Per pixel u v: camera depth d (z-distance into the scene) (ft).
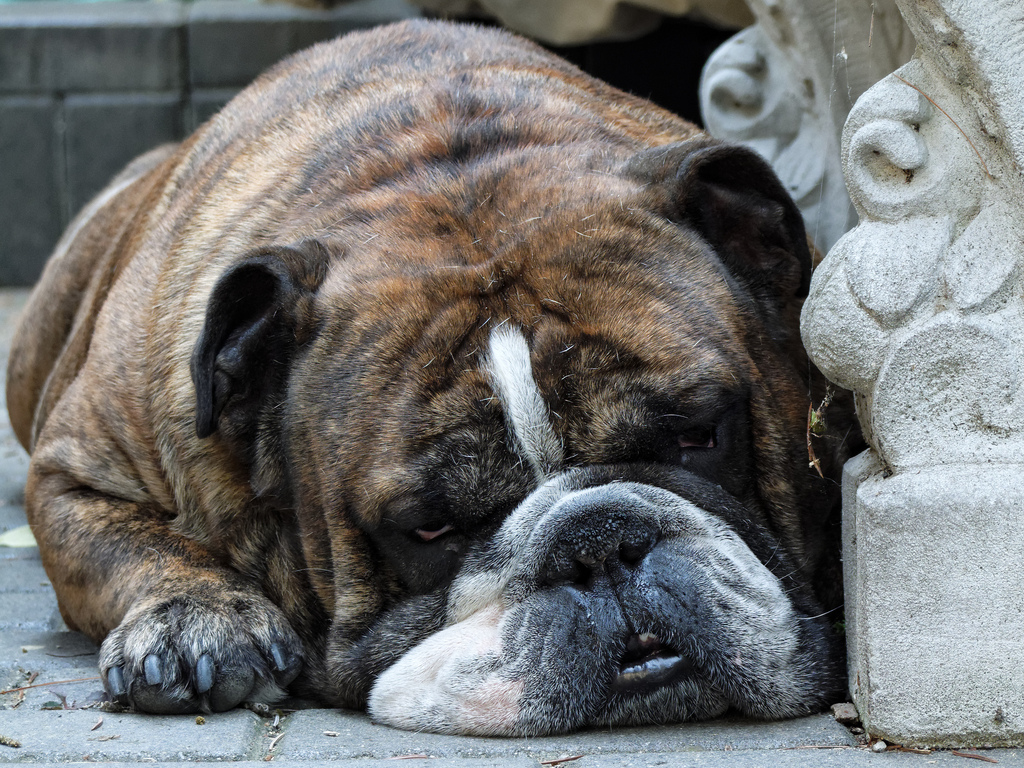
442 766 10.97
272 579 14.65
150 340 15.75
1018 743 11.05
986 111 10.98
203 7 46.21
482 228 13.47
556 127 15.55
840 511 14.55
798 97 20.85
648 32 29.32
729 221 14.42
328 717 13.03
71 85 46.21
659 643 11.77
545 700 11.72
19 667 14.89
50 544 16.07
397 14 43.60
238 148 17.29
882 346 11.32
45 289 23.93
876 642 11.20
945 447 11.17
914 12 11.10
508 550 12.01
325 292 13.43
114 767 11.20
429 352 12.33
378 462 12.25
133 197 22.30
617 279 12.68
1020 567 10.85
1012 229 11.05
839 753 11.03
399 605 12.86
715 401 12.38
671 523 11.96
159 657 13.10
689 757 11.05
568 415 12.05
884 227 11.41
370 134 15.70
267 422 14.14
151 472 15.66
